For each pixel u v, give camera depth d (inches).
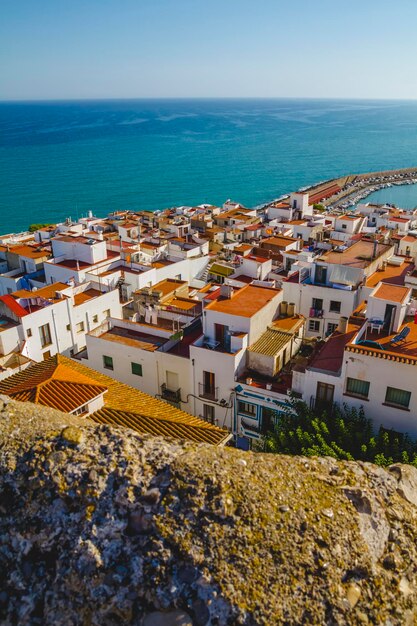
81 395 1195.3
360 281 2118.6
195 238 4074.8
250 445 1626.5
